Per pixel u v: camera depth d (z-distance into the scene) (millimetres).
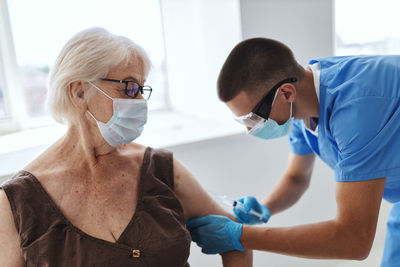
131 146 1247
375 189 1054
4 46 1926
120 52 1016
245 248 1213
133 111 1059
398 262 1313
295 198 1610
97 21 2145
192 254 1847
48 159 1086
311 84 1200
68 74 1001
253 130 1250
